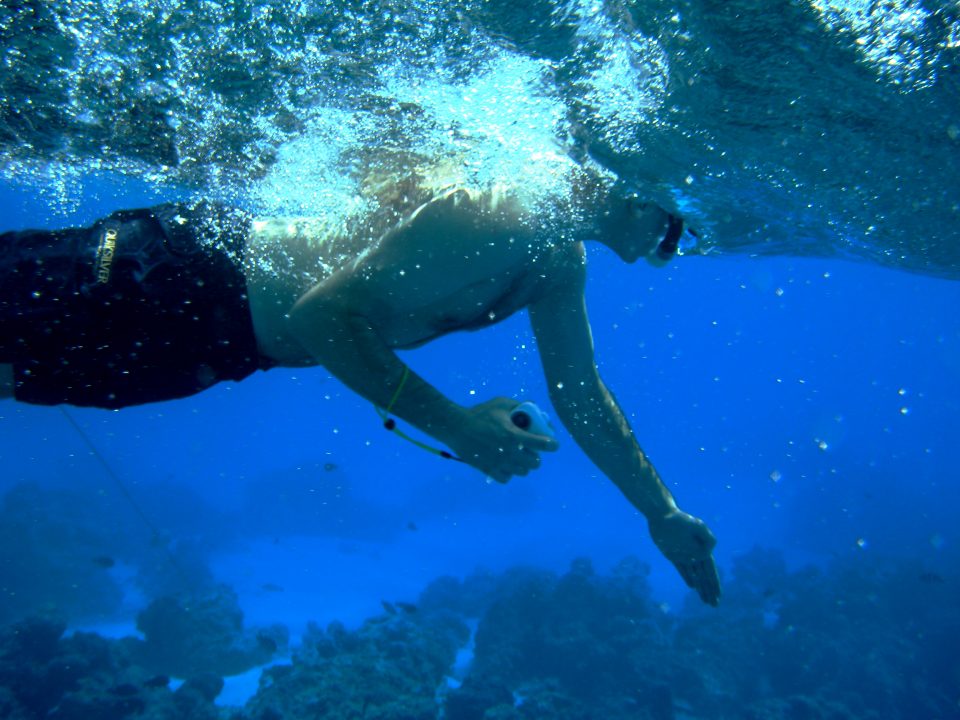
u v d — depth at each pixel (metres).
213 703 8.92
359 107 2.82
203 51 2.75
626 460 2.94
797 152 2.62
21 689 8.28
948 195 2.92
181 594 13.70
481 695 8.73
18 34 2.69
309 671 9.13
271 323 2.30
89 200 5.25
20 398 2.38
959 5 1.87
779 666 11.45
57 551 16.09
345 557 21.03
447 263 2.04
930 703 11.07
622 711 9.36
